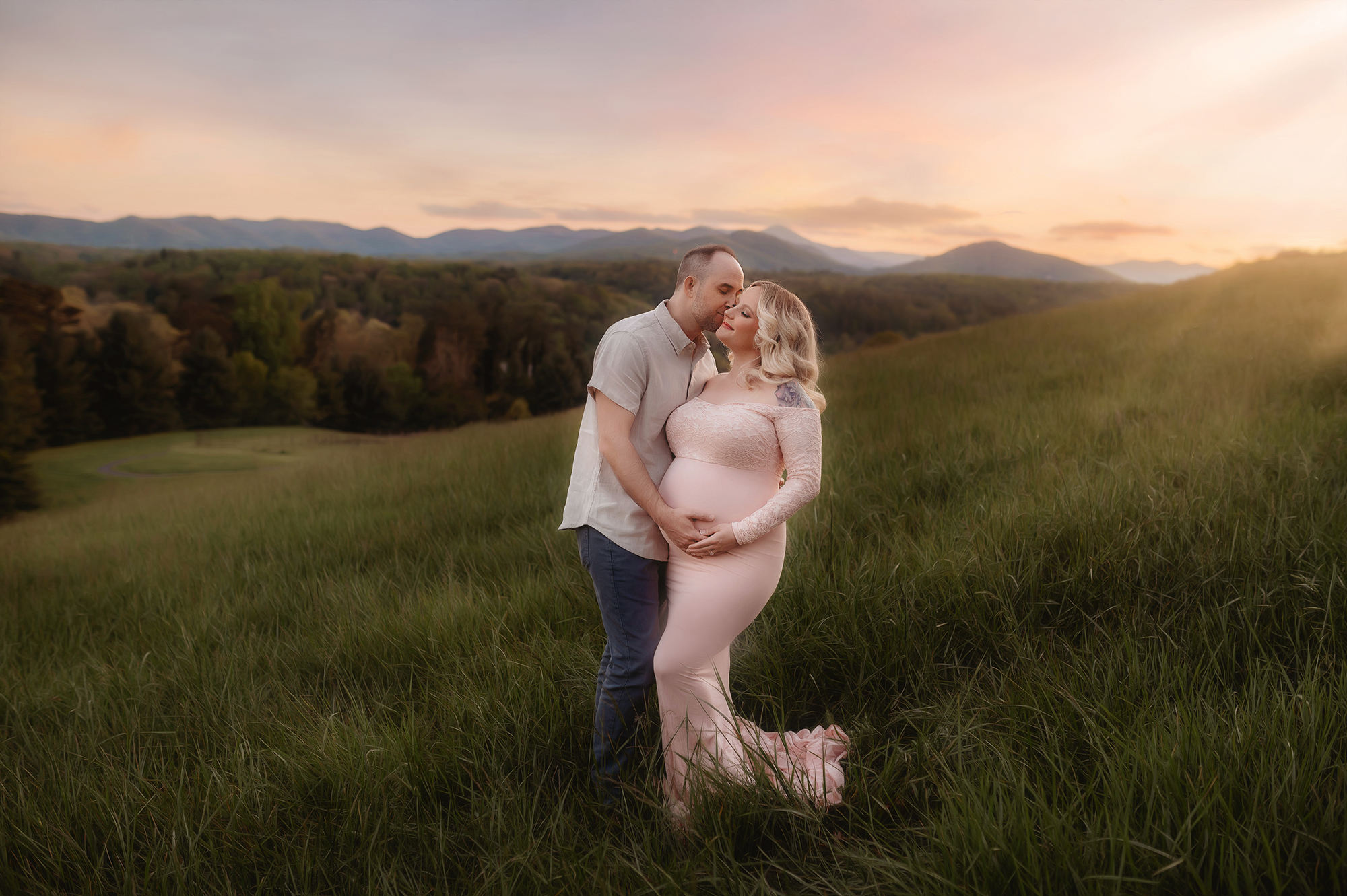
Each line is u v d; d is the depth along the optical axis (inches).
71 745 108.3
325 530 228.1
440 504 238.7
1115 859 57.0
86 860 80.8
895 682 97.1
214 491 487.5
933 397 299.7
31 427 2037.4
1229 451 150.3
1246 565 101.5
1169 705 76.2
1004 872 58.7
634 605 91.4
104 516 480.1
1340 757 64.2
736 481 89.0
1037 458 174.1
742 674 107.7
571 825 80.1
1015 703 83.7
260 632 152.8
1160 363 296.2
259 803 85.0
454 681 111.3
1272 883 53.4
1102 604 103.6
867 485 171.2
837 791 78.5
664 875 68.5
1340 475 129.2
